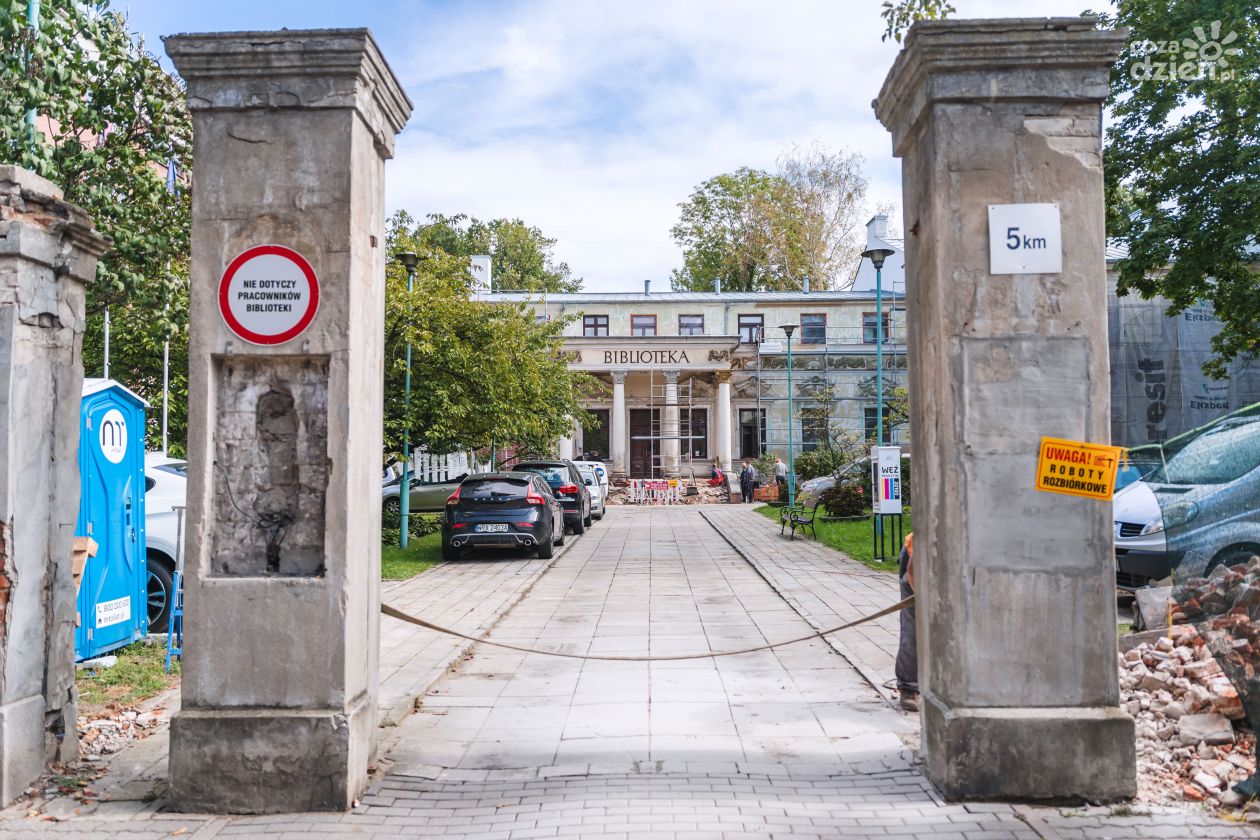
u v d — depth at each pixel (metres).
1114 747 4.61
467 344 18.72
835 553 17.50
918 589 5.26
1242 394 31.95
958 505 4.73
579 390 38.06
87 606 7.56
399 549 18.45
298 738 4.67
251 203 4.91
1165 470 5.15
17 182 5.12
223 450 4.98
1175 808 4.49
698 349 42.84
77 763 5.37
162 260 10.95
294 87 4.90
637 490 39.53
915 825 4.33
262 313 4.88
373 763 5.30
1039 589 4.71
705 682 7.48
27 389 5.12
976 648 4.70
